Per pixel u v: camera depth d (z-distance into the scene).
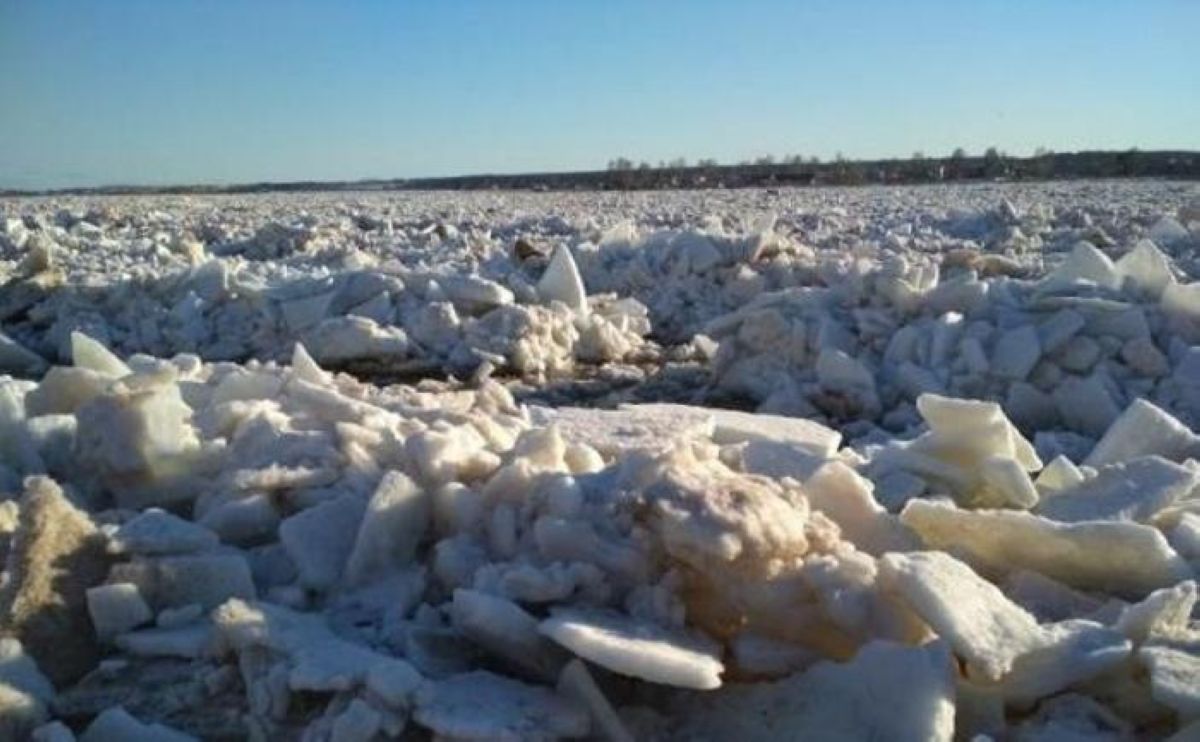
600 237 15.98
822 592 3.19
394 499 3.85
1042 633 3.02
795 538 3.25
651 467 3.56
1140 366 7.48
